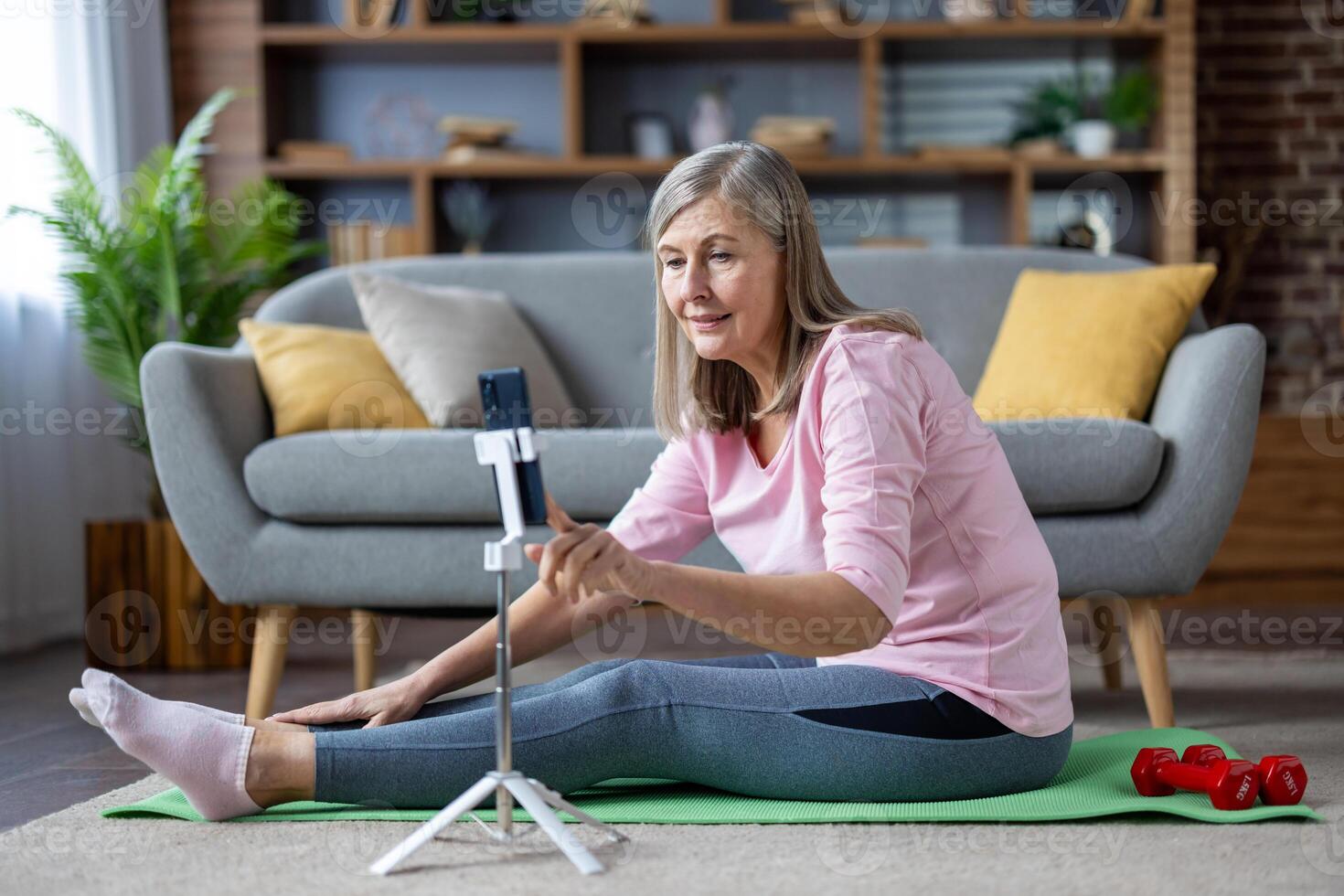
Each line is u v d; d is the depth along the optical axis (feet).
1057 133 15.46
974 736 4.87
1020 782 5.05
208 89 15.02
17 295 11.96
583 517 7.75
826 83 16.01
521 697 5.13
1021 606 4.95
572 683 5.11
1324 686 8.71
